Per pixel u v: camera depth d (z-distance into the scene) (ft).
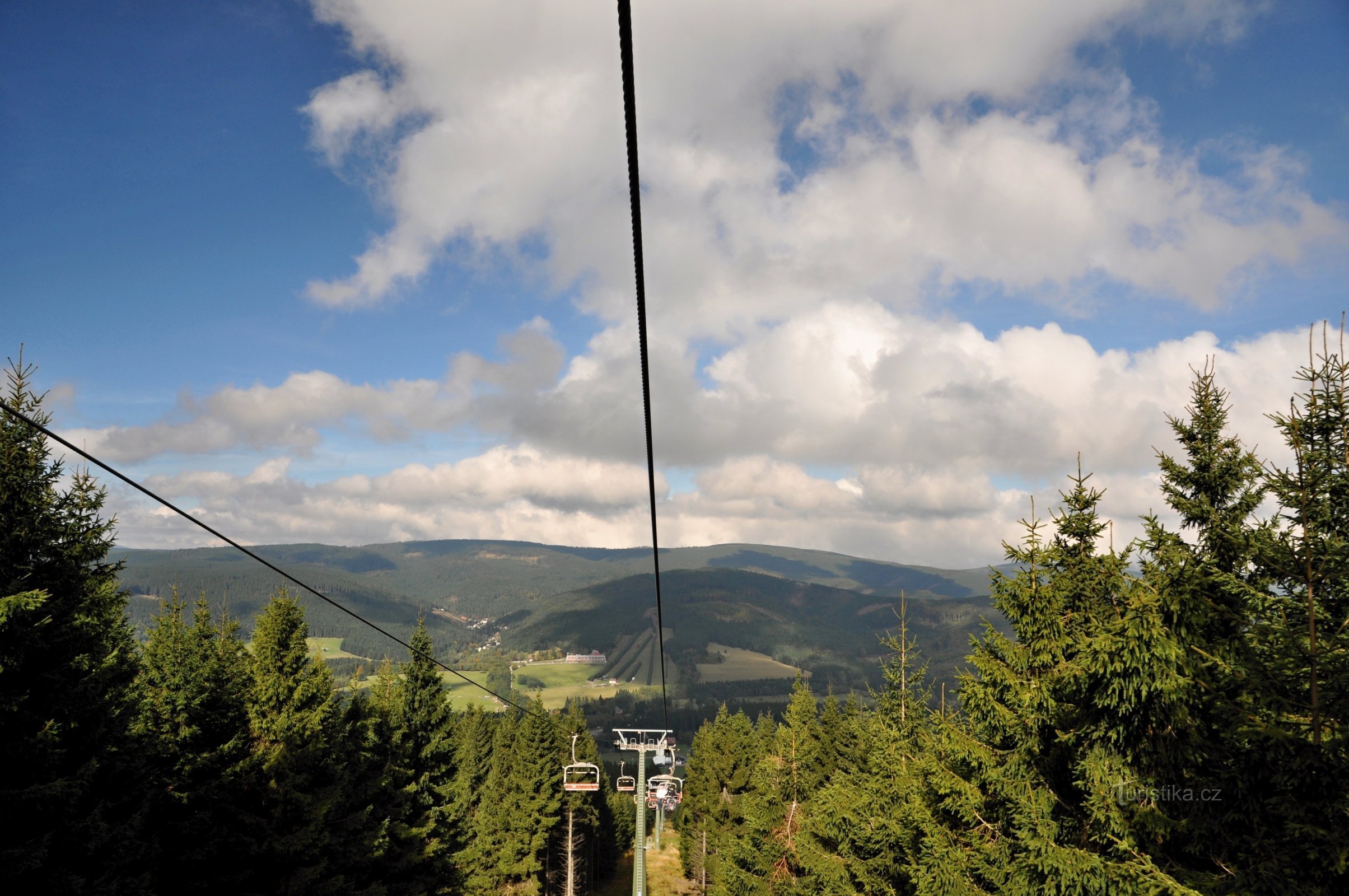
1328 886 30.53
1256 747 33.35
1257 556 37.81
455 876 127.34
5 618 47.70
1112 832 39.96
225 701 85.30
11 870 46.09
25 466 53.72
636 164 16.97
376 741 120.06
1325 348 34.55
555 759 215.31
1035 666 48.34
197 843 79.51
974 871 49.52
